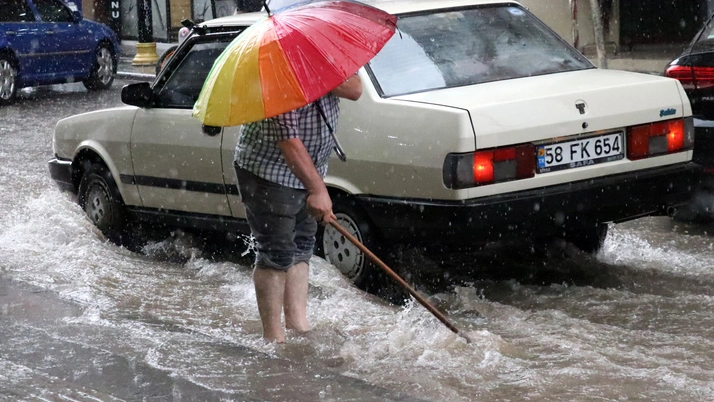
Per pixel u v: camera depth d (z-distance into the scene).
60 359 6.34
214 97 6.07
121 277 9.06
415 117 7.75
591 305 7.95
